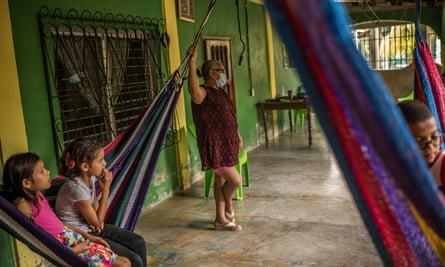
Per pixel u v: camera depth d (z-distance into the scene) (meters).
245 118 6.59
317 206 4.02
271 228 3.59
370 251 3.08
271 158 6.05
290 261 3.00
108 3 3.77
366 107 0.66
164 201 4.43
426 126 1.17
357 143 0.72
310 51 0.63
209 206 4.23
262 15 7.23
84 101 3.54
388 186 0.76
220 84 3.48
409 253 0.83
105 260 2.20
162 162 4.47
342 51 0.64
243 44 6.48
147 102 4.21
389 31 9.66
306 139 7.24
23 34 3.02
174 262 3.08
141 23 4.14
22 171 2.08
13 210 1.90
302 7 0.61
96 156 2.40
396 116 0.69
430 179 0.72
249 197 4.40
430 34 9.07
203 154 3.44
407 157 0.69
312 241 3.29
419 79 2.49
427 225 0.81
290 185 4.73
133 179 2.84
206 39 5.39
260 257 3.09
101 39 3.70
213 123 3.39
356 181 0.79
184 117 4.84
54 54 3.29
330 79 0.66
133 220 2.82
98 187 2.60
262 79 7.22
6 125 2.83
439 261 0.86
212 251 3.22
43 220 2.16
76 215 2.40
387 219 0.81
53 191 2.48
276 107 6.82
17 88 2.91
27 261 2.89
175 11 4.69
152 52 4.31
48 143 3.22
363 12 8.14
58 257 2.05
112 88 3.82
